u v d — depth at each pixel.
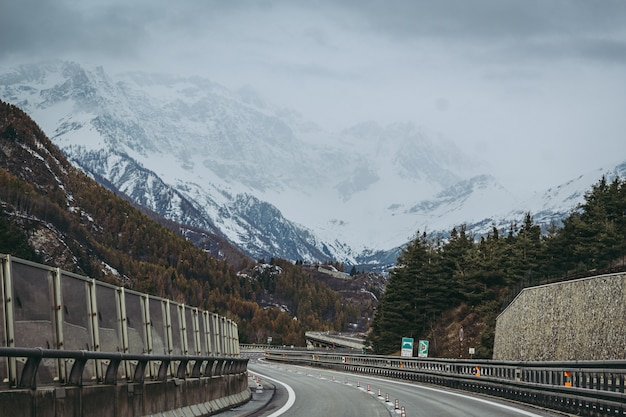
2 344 15.87
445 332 127.50
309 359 115.88
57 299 18.48
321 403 39.72
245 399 40.50
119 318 22.67
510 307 82.19
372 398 43.94
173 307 29.62
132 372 22.66
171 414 25.22
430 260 135.88
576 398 31.47
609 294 52.75
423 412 34.06
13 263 16.78
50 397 16.23
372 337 147.25
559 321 62.41
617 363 27.62
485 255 131.50
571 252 100.44
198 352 33.00
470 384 52.12
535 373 38.53
